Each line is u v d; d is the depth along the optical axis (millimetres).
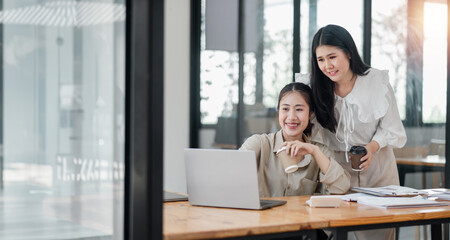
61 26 2090
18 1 2043
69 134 2102
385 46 4422
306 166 3127
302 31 5082
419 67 4207
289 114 3105
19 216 2043
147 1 1901
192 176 2705
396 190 3010
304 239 2697
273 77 5395
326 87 3250
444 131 4031
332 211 2533
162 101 1938
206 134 6059
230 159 2594
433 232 3320
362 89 3242
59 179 2090
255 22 5586
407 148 4316
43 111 2074
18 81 2041
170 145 6039
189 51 6102
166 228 2139
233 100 5809
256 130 5570
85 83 2111
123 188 2102
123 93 2105
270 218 2361
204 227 2160
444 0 4000
